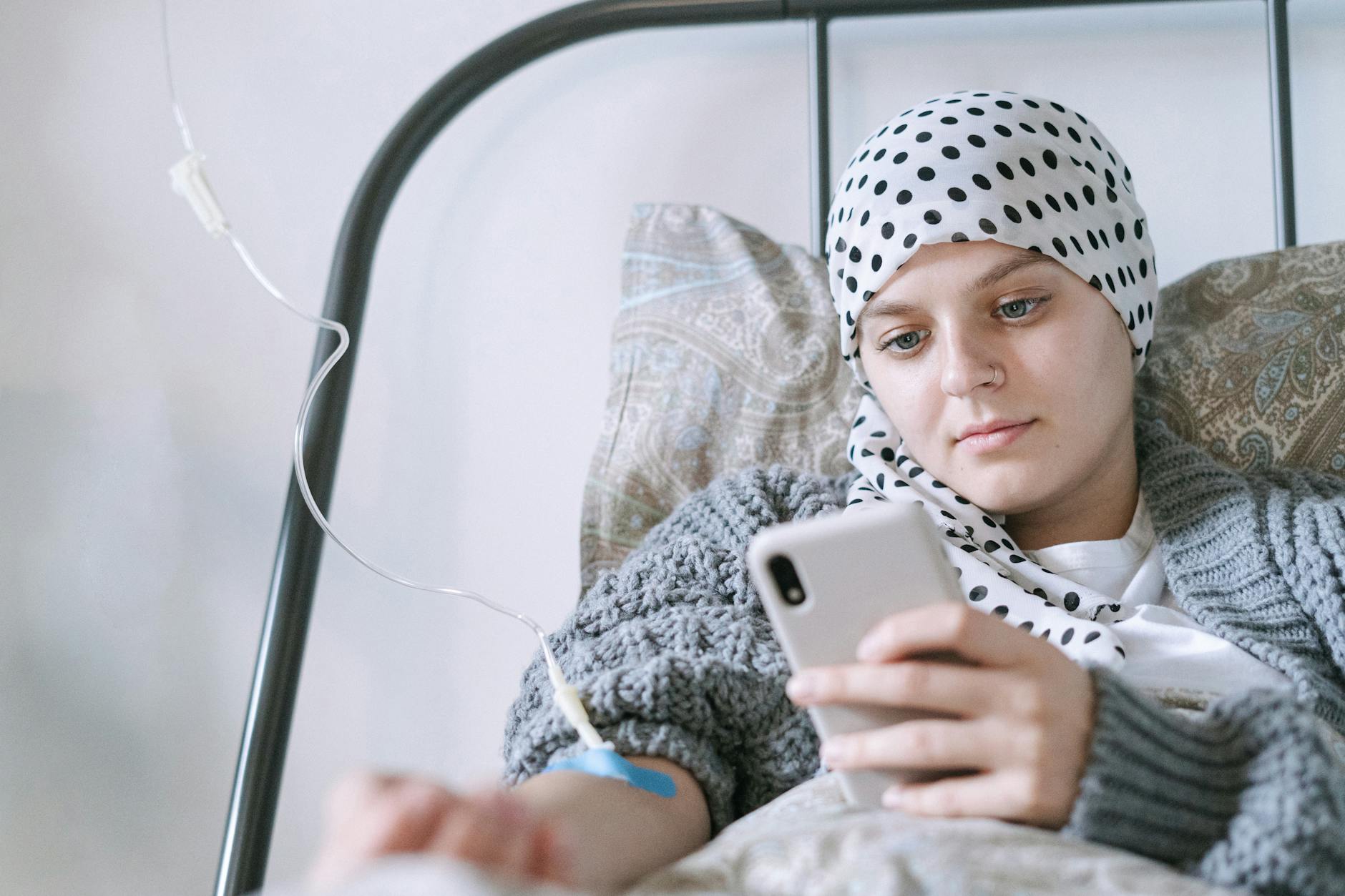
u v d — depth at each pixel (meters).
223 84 1.23
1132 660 0.70
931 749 0.48
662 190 1.21
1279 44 1.09
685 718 0.64
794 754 0.68
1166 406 0.94
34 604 1.21
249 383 1.22
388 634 1.21
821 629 0.50
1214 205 1.16
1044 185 0.78
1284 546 0.76
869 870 0.43
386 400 1.21
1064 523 0.83
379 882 0.36
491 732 1.20
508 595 1.20
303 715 1.21
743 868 0.47
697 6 1.12
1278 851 0.46
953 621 0.48
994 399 0.75
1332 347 0.93
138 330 1.23
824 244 1.13
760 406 0.97
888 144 0.81
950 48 1.18
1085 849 0.46
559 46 1.12
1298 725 0.50
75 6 1.24
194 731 1.21
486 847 0.40
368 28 1.23
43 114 1.24
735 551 0.78
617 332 1.04
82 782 1.20
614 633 0.72
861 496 0.83
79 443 1.22
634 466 0.96
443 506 1.21
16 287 1.23
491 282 1.21
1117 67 1.16
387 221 1.22
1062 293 0.77
